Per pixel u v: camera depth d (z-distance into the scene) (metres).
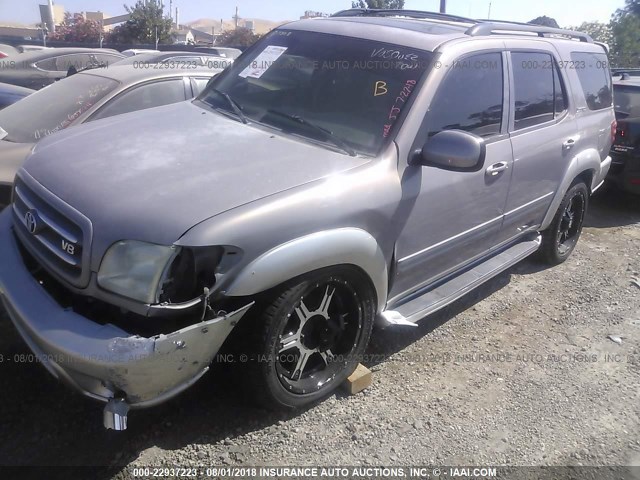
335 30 4.05
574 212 5.77
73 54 11.70
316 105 3.63
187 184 2.82
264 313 2.85
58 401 3.15
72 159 3.16
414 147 3.41
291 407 3.20
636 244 6.55
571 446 3.29
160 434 3.02
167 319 2.61
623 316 4.80
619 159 7.39
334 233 2.95
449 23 4.43
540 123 4.62
